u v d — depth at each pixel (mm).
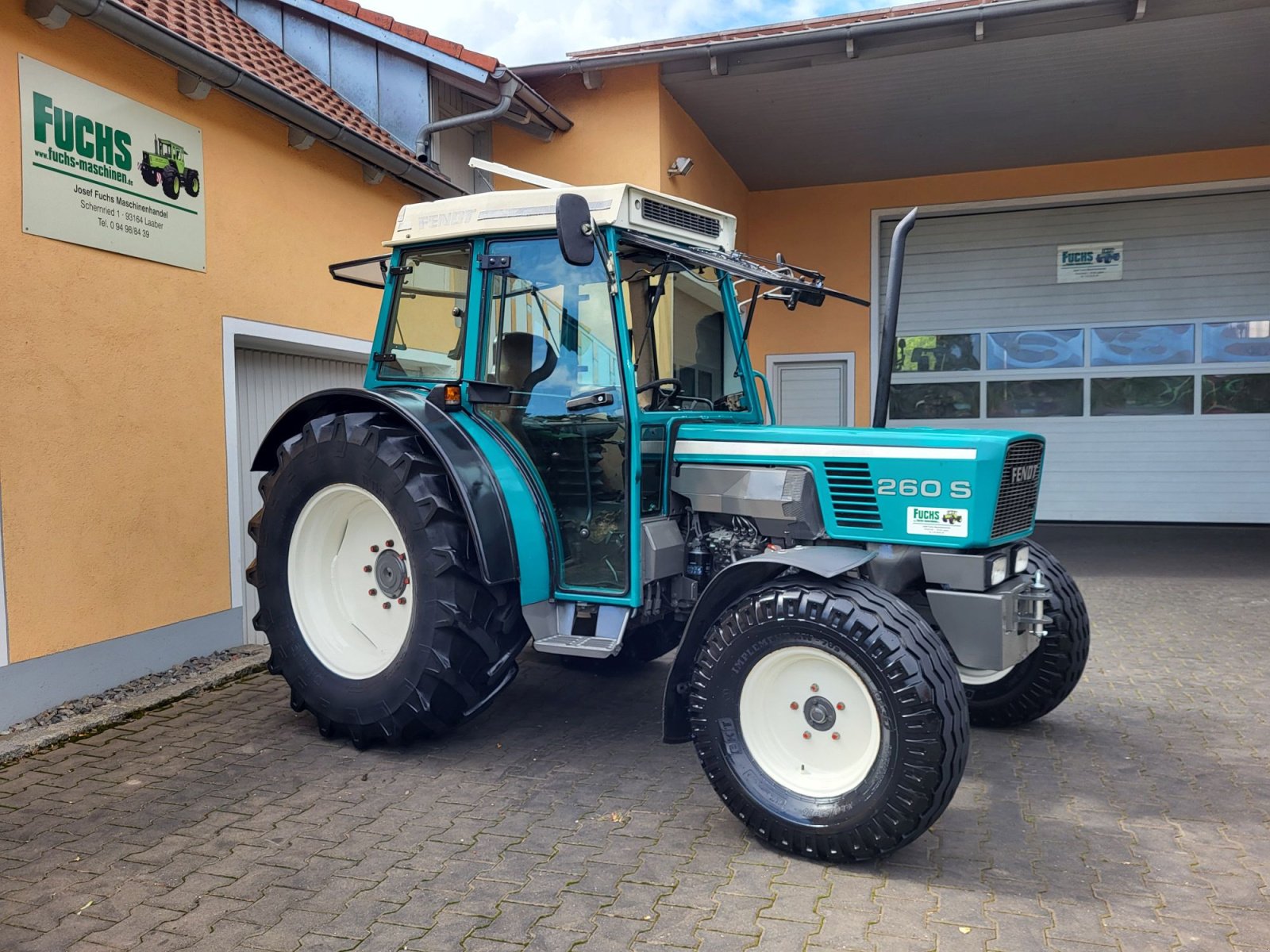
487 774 3777
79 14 4195
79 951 2494
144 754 3947
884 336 3809
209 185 5199
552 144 9219
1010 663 3391
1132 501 11461
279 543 4191
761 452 3730
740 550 3787
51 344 4246
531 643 5930
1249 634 6180
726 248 4379
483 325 4086
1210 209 11062
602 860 3025
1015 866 2992
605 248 3730
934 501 3398
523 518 3844
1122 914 2684
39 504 4203
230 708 4555
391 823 3293
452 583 3752
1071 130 10297
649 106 8914
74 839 3152
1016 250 11742
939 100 9438
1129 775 3770
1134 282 11359
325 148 6203
